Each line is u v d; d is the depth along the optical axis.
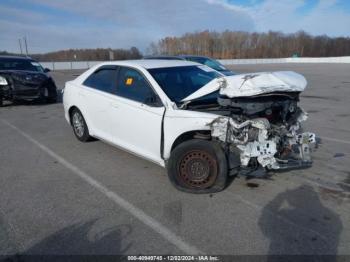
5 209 3.58
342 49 90.06
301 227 3.17
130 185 4.21
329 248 2.84
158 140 4.19
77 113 6.09
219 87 3.95
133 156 5.36
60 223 3.29
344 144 5.88
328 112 9.23
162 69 4.72
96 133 5.61
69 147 5.92
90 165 4.96
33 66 12.17
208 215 3.43
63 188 4.13
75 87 6.04
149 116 4.27
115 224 3.27
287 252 2.80
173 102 4.11
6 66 11.62
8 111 10.03
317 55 89.50
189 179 3.95
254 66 43.53
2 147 6.00
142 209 3.57
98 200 3.79
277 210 3.51
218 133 3.73
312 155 5.25
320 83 18.16
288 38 90.06
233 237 3.02
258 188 4.05
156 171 4.68
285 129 3.95
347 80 20.06
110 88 5.18
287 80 3.88
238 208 3.56
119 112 4.82
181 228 3.18
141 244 2.93
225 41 85.62
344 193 3.89
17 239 3.02
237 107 3.86
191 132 3.98
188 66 5.01
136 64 4.88
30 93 10.80
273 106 3.89
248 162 3.76
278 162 3.85
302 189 4.01
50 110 10.16
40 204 3.70
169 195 3.91
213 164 3.85
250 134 3.71
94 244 2.93
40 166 4.94
